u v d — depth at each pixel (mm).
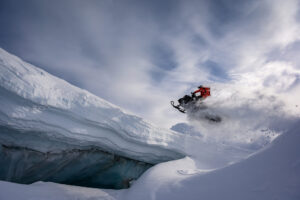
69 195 5480
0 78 4242
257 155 3396
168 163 7805
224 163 8953
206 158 9328
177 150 9219
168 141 8938
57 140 6270
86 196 5684
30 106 4977
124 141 7883
